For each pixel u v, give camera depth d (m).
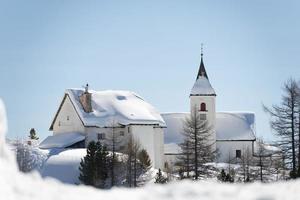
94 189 20.91
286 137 124.31
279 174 131.50
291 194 19.78
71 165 131.75
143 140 170.12
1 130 19.73
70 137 169.00
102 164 121.00
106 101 178.50
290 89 125.12
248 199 19.23
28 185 18.66
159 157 180.12
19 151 129.88
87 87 176.25
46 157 139.62
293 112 124.31
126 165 125.12
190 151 147.62
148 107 185.38
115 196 19.67
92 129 170.00
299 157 120.94
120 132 169.00
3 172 18.55
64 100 179.00
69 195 18.89
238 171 151.00
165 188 21.38
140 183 124.56
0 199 16.33
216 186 21.67
